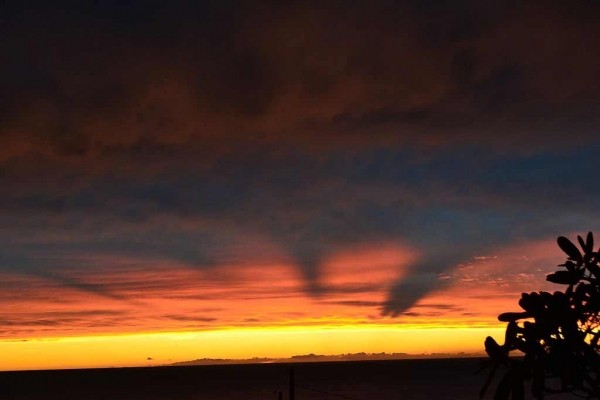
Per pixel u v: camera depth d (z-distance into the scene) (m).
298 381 197.12
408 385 163.00
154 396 134.88
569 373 3.14
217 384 184.12
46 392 161.38
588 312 3.19
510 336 3.21
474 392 132.25
